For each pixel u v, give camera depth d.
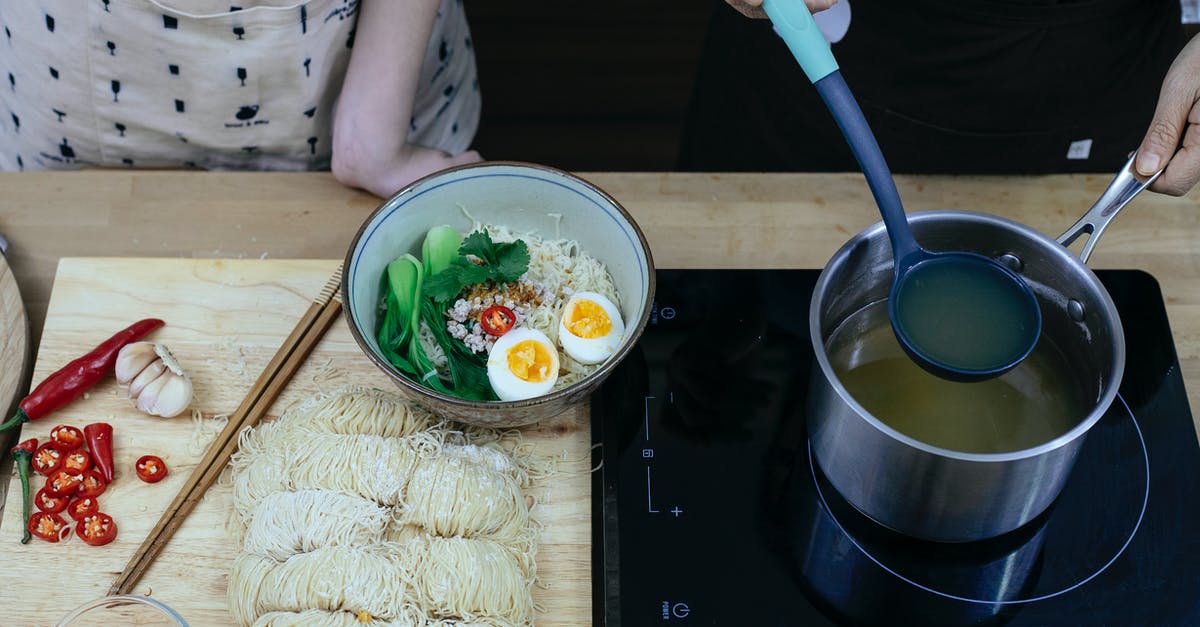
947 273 1.09
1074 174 1.50
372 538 1.09
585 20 3.24
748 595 1.11
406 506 1.10
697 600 1.11
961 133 1.71
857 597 1.11
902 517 1.10
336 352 1.30
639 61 3.16
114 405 1.25
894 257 1.08
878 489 1.08
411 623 1.03
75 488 1.17
